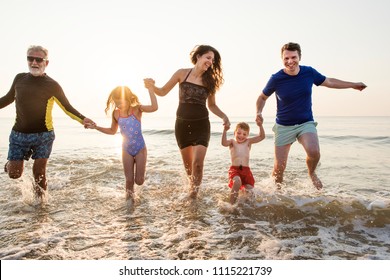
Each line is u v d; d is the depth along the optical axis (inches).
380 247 123.1
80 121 183.8
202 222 148.8
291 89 179.2
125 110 184.1
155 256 115.5
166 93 187.8
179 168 281.6
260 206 164.6
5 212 162.6
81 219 152.7
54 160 324.2
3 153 389.4
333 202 162.2
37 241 127.1
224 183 221.6
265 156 357.7
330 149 438.0
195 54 177.6
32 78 170.6
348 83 183.5
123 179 236.2
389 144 497.0
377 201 161.6
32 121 170.9
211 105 194.9
